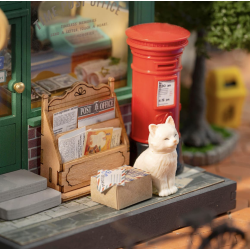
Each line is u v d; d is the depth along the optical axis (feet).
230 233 0.92
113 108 0.95
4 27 0.87
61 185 0.91
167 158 0.91
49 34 0.94
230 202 0.97
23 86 0.91
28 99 0.92
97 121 0.94
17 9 0.89
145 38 0.92
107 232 0.87
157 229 0.91
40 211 0.89
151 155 0.91
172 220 0.92
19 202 0.88
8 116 0.92
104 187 0.89
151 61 0.93
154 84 0.93
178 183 0.95
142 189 0.90
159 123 0.95
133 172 0.91
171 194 0.92
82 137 0.92
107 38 0.99
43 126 0.91
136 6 0.99
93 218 0.87
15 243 0.83
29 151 0.94
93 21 0.97
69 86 0.97
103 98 0.95
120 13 0.99
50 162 0.91
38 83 0.94
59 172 0.91
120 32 1.00
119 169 0.91
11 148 0.92
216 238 0.91
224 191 0.96
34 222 0.87
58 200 0.90
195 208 0.93
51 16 0.93
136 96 0.95
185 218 0.93
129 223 0.88
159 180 0.91
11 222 0.87
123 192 0.89
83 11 0.96
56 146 0.90
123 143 0.96
